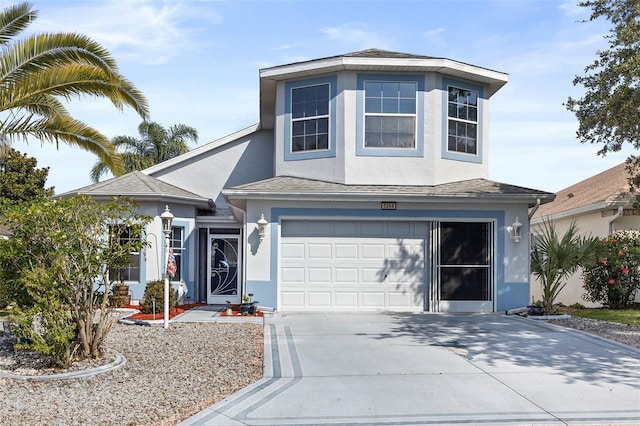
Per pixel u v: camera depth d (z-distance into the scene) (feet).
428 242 48.11
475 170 53.26
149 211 52.90
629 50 40.50
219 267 57.98
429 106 50.60
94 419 19.66
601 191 62.08
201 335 36.06
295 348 31.89
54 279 26.40
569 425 19.47
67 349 26.76
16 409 20.74
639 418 20.16
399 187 48.98
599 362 28.50
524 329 38.47
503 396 22.70
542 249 47.70
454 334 36.45
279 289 47.19
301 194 46.24
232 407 21.13
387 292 47.88
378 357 29.66
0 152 38.17
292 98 52.75
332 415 20.35
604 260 50.75
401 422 19.67
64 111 41.27
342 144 50.08
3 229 64.18
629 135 43.11
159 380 24.89
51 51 36.24
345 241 47.91
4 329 36.73
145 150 107.65
